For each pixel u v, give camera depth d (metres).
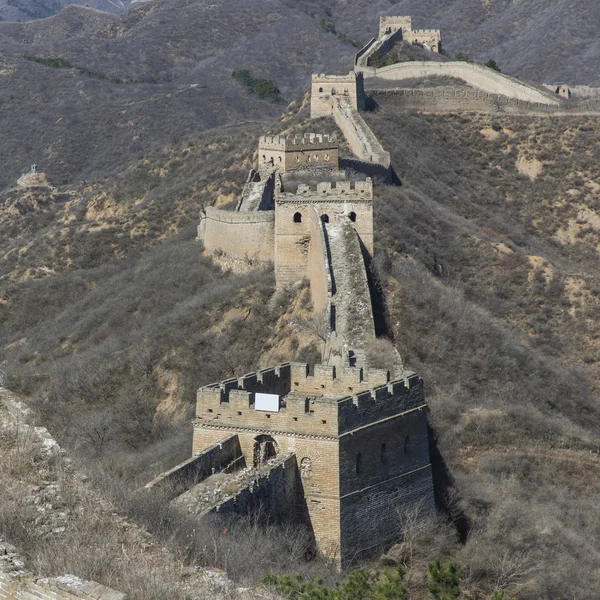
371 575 46.16
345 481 48.66
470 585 50.50
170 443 62.31
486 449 66.62
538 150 158.25
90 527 35.25
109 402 81.19
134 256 137.75
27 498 36.41
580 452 67.38
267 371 52.38
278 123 169.38
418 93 164.75
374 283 79.50
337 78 152.75
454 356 77.75
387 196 116.38
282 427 48.97
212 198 142.12
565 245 145.88
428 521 52.19
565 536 56.59
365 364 65.94
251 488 45.44
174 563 34.31
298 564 44.12
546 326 109.38
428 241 110.94
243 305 84.00
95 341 102.06
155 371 83.06
